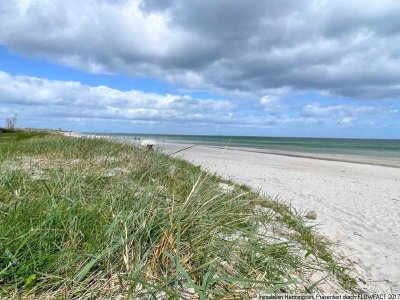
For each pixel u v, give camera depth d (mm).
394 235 5770
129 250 2566
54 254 2273
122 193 3432
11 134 18078
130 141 9680
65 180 3783
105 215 2936
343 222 6328
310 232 4770
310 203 8055
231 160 20016
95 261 2197
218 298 2320
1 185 3424
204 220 3199
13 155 6039
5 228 2346
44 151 7445
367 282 3604
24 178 3834
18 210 2668
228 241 3082
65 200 3035
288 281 2695
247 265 2873
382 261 4328
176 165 6770
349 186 11805
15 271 2094
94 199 3273
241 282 2633
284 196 8672
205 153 25594
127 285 2264
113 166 5348
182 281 2430
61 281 2141
